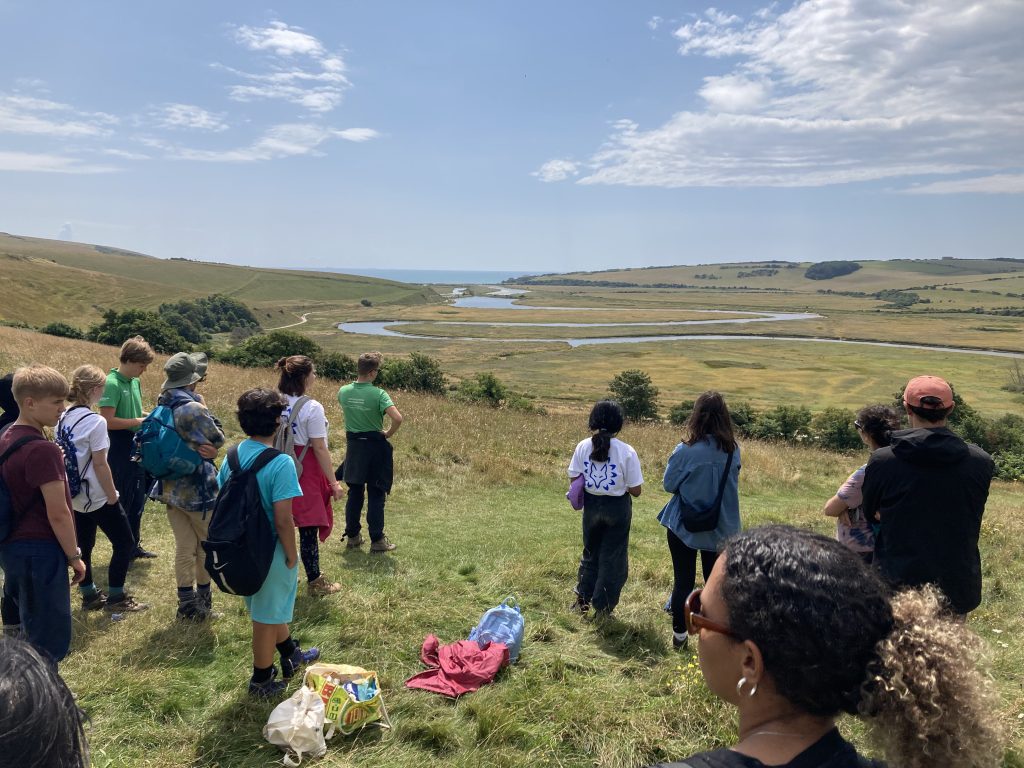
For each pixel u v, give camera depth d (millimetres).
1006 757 3188
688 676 4008
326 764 3314
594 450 5266
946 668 1131
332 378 38688
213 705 3830
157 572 6055
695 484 4754
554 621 5273
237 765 3301
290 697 3879
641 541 8445
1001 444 34375
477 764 3352
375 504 6855
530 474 12086
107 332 58250
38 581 3602
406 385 34344
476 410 18672
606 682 4258
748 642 1196
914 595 1284
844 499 4176
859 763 1161
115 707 3723
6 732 1036
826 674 1144
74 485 4727
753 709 1258
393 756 3416
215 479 4922
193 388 5098
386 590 5633
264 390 3826
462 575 6324
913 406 3461
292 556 3820
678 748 3459
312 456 5398
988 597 6426
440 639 4883
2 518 3551
